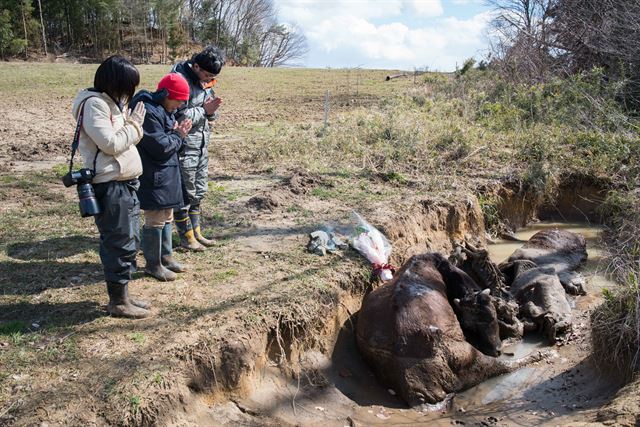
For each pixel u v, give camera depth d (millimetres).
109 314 5223
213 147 12445
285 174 10336
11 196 8555
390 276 6883
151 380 4402
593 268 8656
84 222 7617
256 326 5320
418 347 5695
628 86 14391
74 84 22938
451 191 9898
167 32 58188
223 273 6273
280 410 5086
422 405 5512
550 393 5688
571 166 11453
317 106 18703
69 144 12344
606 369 5711
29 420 3875
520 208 10797
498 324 6633
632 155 11383
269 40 74375
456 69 19453
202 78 6336
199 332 5047
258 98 21016
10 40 48344
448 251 8867
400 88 22375
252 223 7879
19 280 5844
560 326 6773
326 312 6047
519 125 13234
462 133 12391
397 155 11523
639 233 8008
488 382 5953
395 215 8344
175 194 5832
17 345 4672
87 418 4008
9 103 18203
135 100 5508
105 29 55875
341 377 5785
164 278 5984
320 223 7953
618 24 15188
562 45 17656
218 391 4875
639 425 4395
